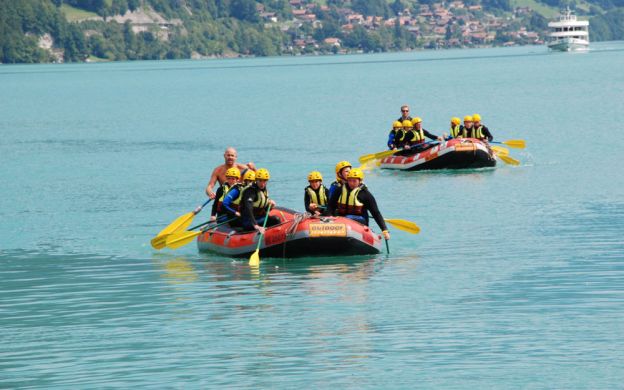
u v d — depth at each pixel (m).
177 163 57.88
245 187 29.69
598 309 22.02
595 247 29.12
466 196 40.69
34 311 23.41
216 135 78.81
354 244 28.45
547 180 44.69
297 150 63.81
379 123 86.06
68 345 20.44
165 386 17.77
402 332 20.66
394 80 187.25
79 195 44.47
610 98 109.06
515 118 86.50
